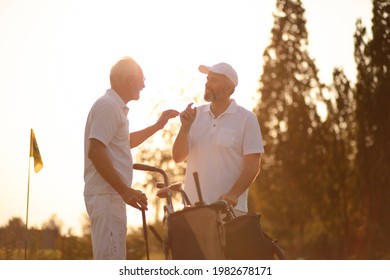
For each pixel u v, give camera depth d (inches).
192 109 395.5
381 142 2298.2
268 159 2556.6
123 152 376.5
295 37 2571.4
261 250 323.3
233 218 330.6
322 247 2511.1
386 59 2313.0
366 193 2320.4
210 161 397.7
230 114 399.2
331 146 2433.6
